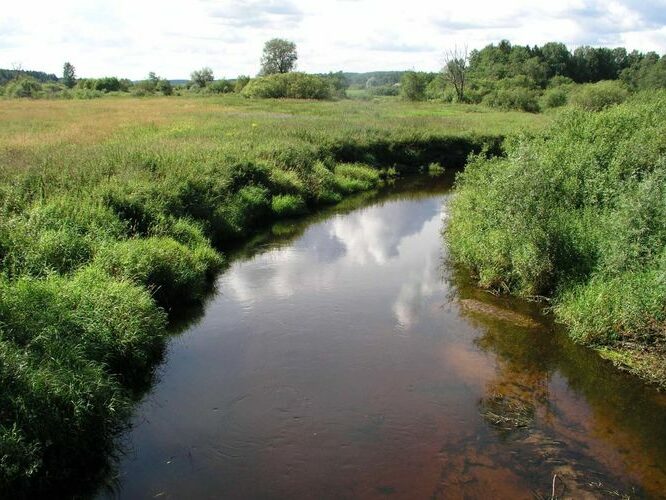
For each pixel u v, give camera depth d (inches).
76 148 761.0
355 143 1151.0
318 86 2851.9
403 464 268.1
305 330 412.8
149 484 256.8
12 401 253.8
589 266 440.5
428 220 783.1
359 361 366.6
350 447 280.4
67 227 449.7
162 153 734.5
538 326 420.2
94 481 261.4
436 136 1310.3
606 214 492.4
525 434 292.0
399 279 526.9
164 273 453.1
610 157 594.9
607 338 382.6
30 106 1812.3
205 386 335.9
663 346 362.6
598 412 313.4
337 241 663.1
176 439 287.9
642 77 3250.5
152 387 336.2
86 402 275.9
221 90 3405.5
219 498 247.1
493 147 1337.4
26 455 240.5
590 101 1770.4
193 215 617.9
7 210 459.2
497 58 4653.1
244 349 382.6
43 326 309.1
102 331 335.3
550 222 468.4
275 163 863.1
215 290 493.0
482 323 427.2
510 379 347.6
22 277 348.2
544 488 252.2
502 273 493.0
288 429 294.5
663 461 273.0
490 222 540.1
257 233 690.8
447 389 334.6
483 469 264.8
